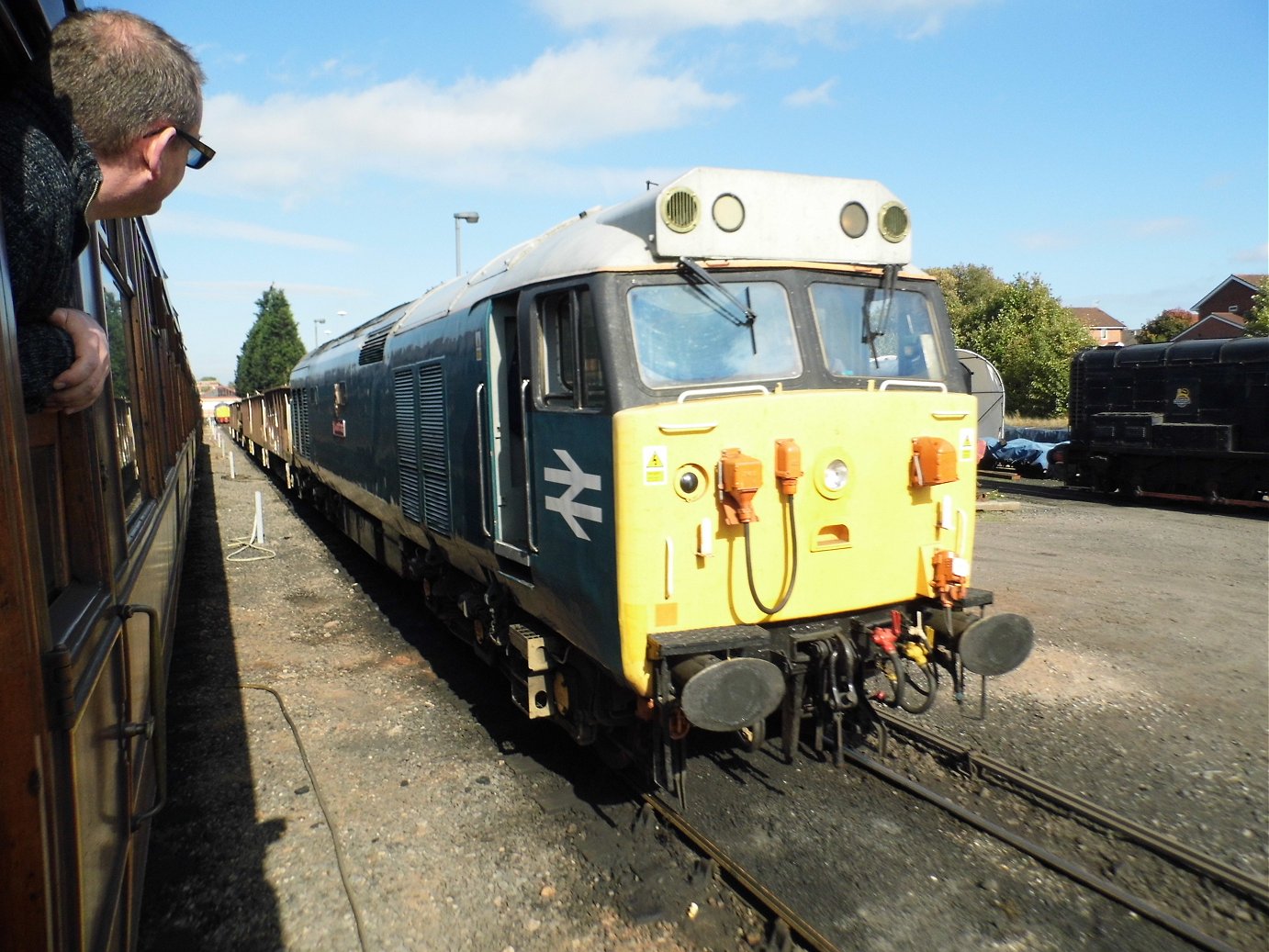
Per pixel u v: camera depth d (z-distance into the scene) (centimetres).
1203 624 792
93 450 249
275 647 771
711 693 367
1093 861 405
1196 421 1579
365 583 1029
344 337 1145
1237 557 1119
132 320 483
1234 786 479
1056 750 521
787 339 437
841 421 419
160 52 194
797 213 435
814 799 463
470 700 633
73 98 184
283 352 7225
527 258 512
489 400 517
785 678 440
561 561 442
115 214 208
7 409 153
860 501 428
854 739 516
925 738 522
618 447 382
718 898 381
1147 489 1697
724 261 424
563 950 351
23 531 156
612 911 376
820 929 355
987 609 841
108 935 219
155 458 556
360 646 772
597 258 414
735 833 430
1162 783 482
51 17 236
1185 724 561
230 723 591
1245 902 373
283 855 425
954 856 409
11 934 156
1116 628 779
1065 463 1894
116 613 252
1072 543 1232
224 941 361
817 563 420
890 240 459
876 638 439
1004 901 375
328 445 1145
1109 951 344
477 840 436
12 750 154
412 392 698
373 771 516
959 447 461
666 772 427
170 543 639
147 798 345
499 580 554
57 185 170
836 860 406
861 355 459
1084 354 1831
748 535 387
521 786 494
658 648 376
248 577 1070
